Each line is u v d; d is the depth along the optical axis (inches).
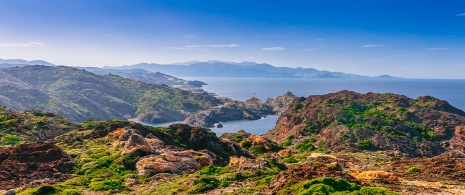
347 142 3885.3
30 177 1679.4
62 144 2497.5
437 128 4338.1
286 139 4436.5
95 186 1497.3
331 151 3619.6
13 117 3459.6
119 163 1904.5
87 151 2212.1
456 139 4065.0
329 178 1078.4
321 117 4692.4
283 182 1171.9
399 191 1180.5
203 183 1352.1
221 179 1413.6
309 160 2223.2
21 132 3137.3
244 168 1594.5
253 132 7165.4
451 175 1515.7
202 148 3073.3
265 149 3388.3
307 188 1032.2
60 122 3666.3
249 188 1237.7
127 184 1582.2
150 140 2378.2
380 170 1685.5
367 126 4279.0
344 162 2087.8
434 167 1679.4
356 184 1122.0
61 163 1872.5
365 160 2252.7
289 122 4953.3
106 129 2955.2
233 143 3233.3
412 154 3676.2
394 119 4547.2
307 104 5265.8
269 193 1119.0
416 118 4618.6
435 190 1209.4
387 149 3742.6
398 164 1852.9
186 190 1339.8
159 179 1662.2
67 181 1600.6
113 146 2374.5
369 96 5511.8
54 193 1352.1
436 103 5014.8
